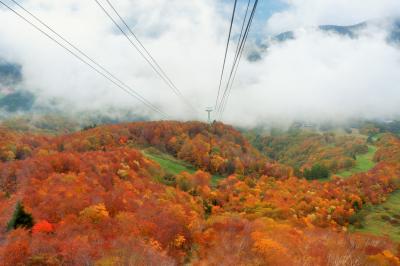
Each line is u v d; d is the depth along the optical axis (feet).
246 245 149.79
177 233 156.87
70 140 551.59
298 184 507.71
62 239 123.95
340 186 524.93
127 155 431.43
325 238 192.75
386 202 481.87
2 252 106.63
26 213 142.51
